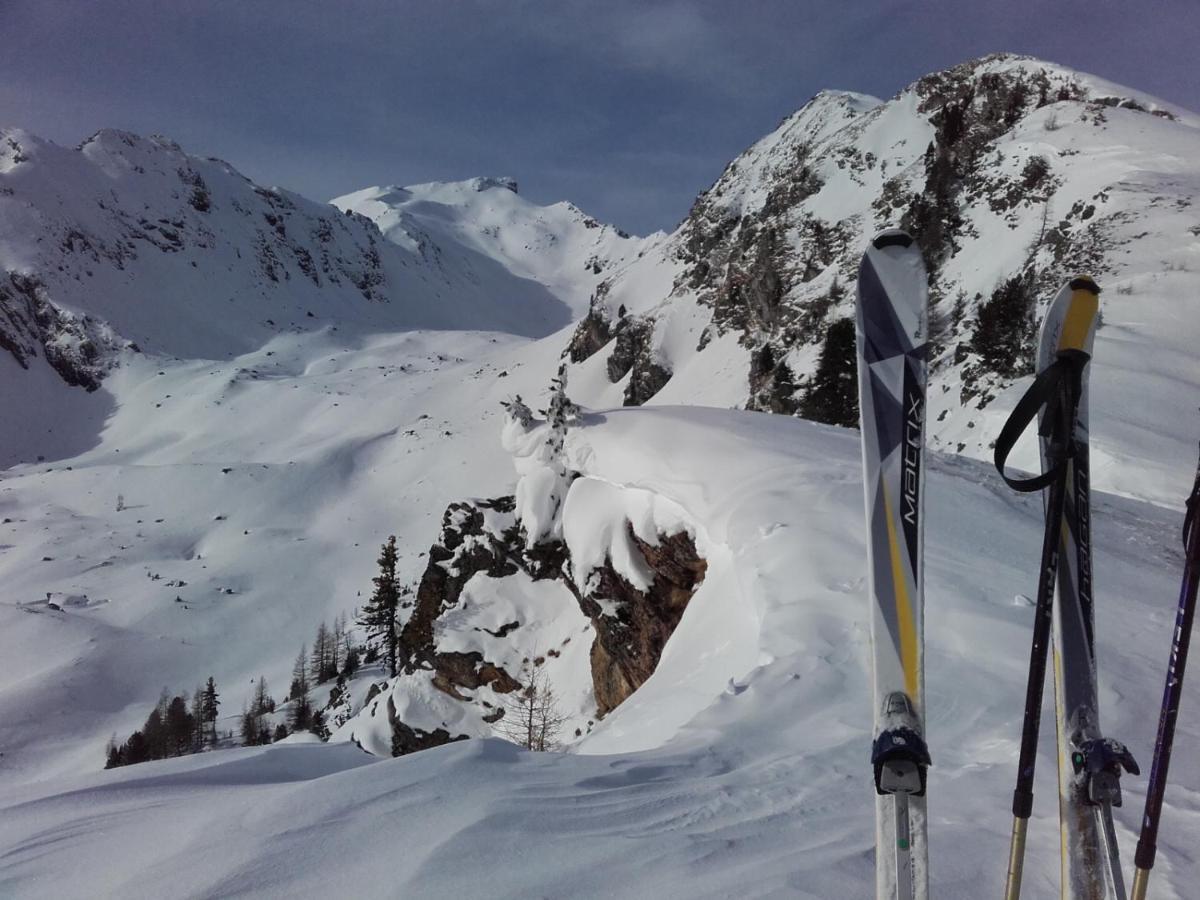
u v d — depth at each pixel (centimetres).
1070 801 266
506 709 2203
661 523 1577
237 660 8394
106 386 19225
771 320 7188
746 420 1809
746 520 1219
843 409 4109
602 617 1781
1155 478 1756
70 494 12650
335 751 609
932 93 8088
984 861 369
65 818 423
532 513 2367
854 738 565
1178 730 580
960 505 1234
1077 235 4025
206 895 319
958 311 4434
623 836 381
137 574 9994
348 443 14000
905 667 263
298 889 322
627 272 12756
